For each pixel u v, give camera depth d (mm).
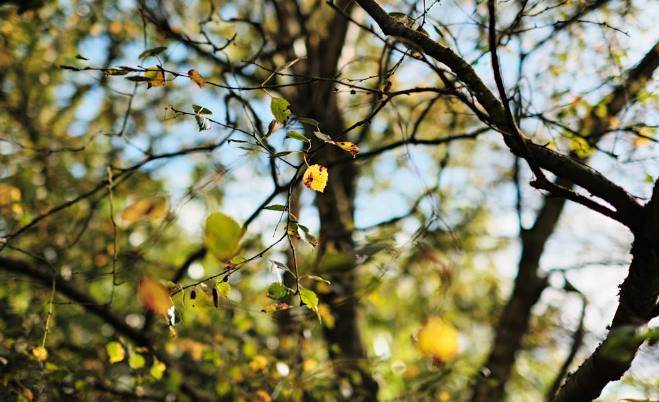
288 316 5246
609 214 2527
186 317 5676
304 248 5754
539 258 7180
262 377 5203
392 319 9648
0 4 5008
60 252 6340
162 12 5395
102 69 2729
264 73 6129
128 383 5195
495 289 9602
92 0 6973
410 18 2854
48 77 7449
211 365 5867
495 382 5430
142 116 7227
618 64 4090
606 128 4305
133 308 7496
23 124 7547
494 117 2645
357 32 7020
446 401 5516
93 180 7375
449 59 2656
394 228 5168
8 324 5137
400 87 5613
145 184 6820
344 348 6145
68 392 4836
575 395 2789
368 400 5676
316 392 5273
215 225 2383
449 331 2682
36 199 6754
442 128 5980
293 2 7379
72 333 7641
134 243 6902
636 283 2479
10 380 4238
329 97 6164
